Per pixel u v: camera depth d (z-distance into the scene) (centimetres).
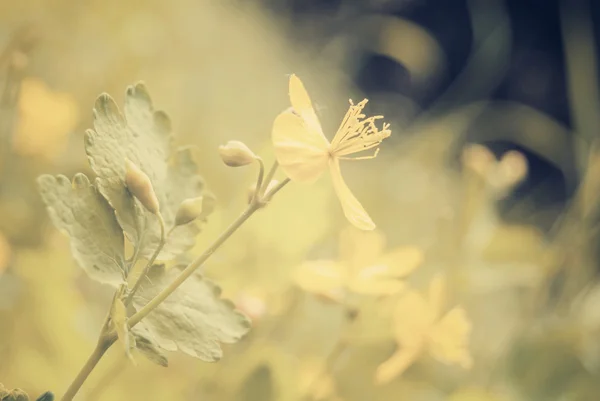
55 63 60
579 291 67
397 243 75
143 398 37
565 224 69
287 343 45
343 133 28
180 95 76
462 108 117
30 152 40
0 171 39
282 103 98
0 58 37
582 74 102
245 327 27
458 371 57
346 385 46
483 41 127
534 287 67
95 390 33
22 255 37
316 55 126
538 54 180
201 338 26
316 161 28
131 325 25
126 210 26
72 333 36
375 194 89
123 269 26
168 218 27
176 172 28
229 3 109
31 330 36
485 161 60
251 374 37
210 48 91
